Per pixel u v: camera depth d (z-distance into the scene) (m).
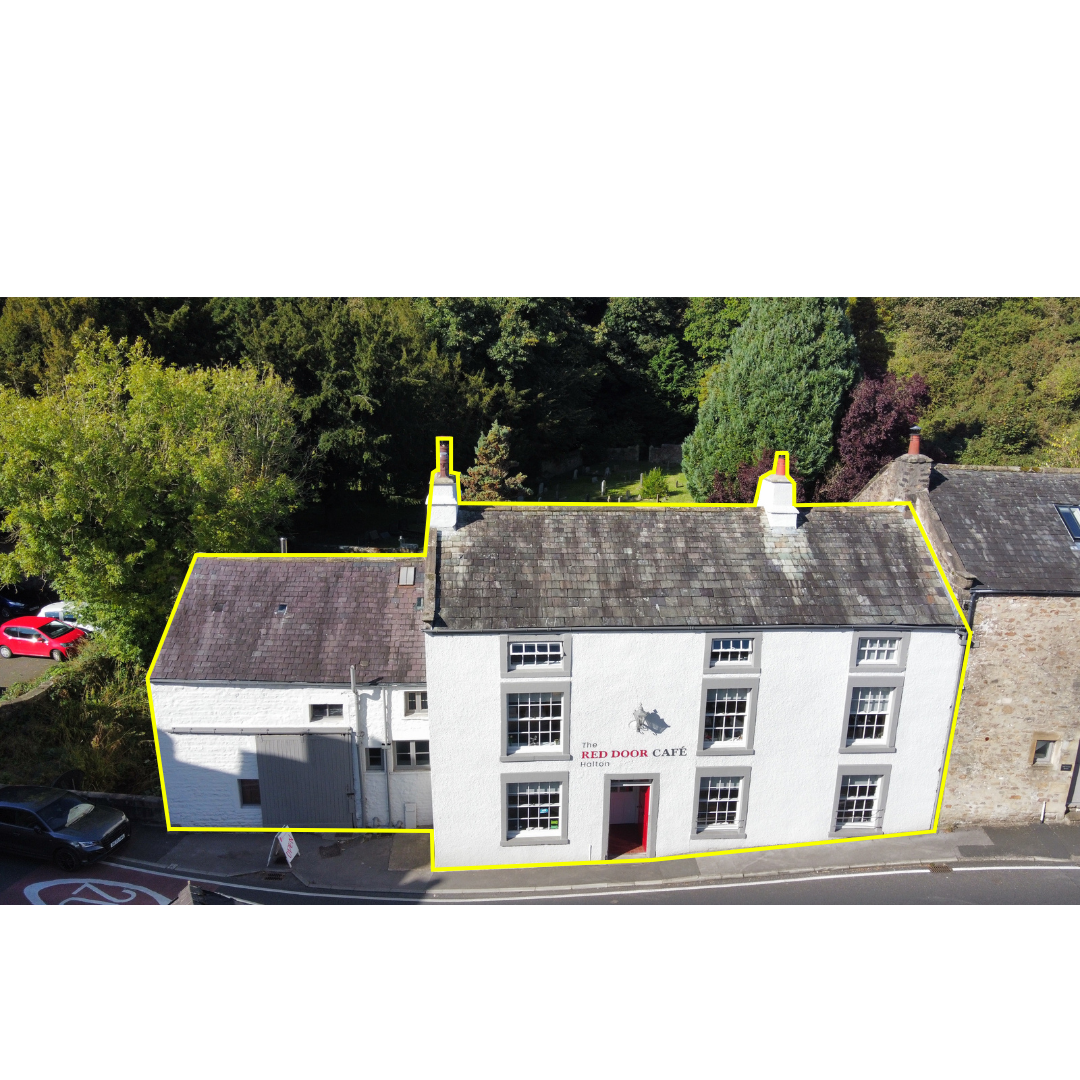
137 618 27.98
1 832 21.09
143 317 42.50
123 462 26.30
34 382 37.75
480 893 20.02
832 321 40.91
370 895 19.95
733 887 20.09
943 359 52.91
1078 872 20.73
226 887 20.34
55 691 27.34
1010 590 20.81
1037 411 50.41
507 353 51.69
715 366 60.78
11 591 37.41
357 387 40.59
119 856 21.73
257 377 38.12
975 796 22.28
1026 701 21.70
